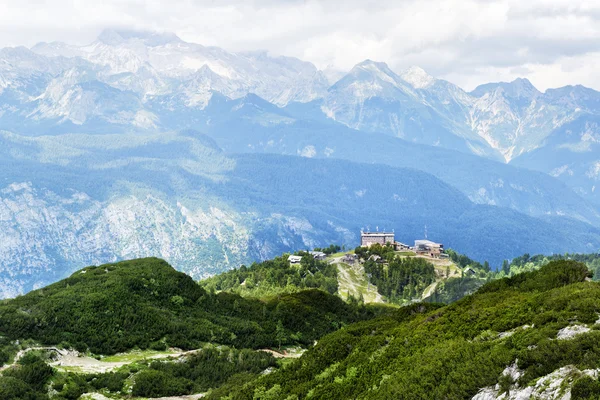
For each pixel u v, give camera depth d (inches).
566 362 2192.4
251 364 5644.7
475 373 2495.1
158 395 4709.6
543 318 2731.3
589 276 4178.2
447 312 4148.6
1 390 4237.2
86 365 5236.2
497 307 3545.8
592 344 2201.0
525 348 2417.6
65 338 5654.5
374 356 3651.6
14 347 5241.1
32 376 4598.9
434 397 2556.6
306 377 4028.1
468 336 3223.4
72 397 4507.9
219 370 5457.7
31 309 5949.8
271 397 3909.9
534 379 2217.0
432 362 2854.3
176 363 5457.7
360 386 3270.2
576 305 2716.5
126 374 5007.4
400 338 3732.8
